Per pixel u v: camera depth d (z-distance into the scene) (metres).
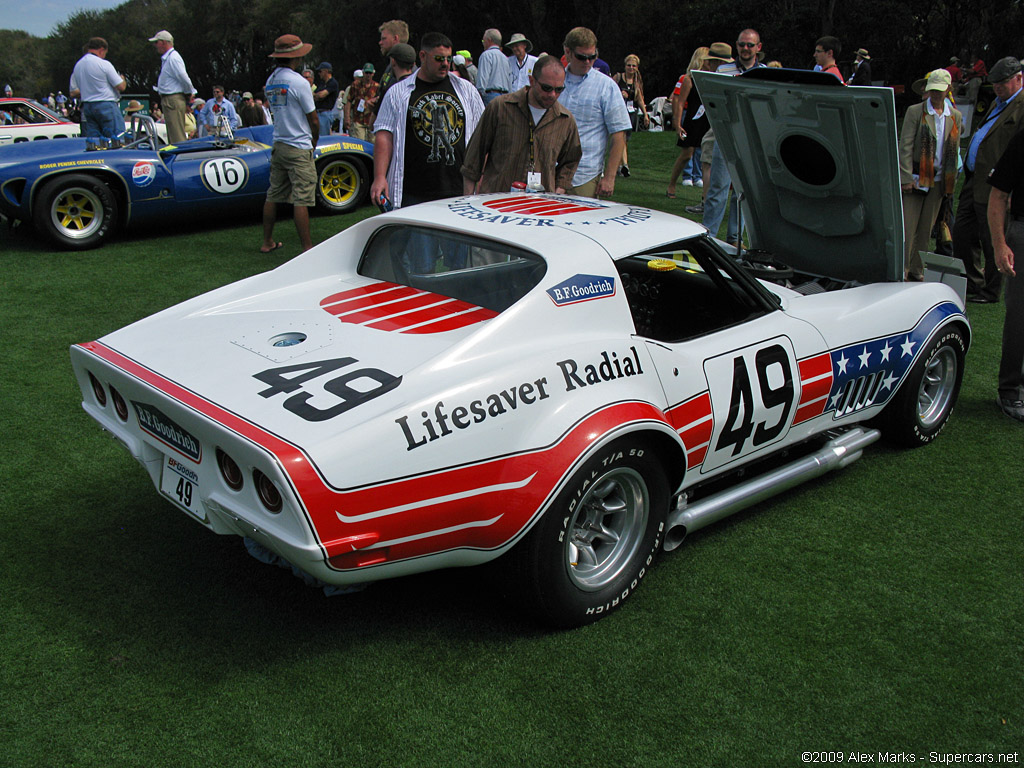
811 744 2.23
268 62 58.41
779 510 3.49
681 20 33.38
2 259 6.90
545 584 2.50
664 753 2.18
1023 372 4.45
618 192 10.00
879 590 2.93
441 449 2.26
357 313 2.94
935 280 4.41
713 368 2.97
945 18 28.64
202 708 2.26
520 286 2.75
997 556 3.17
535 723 2.26
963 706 2.39
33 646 2.48
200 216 7.97
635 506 2.76
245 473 2.16
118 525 3.19
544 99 4.64
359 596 2.80
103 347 2.79
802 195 4.03
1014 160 4.08
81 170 7.15
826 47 7.23
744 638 2.65
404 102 5.02
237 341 2.76
